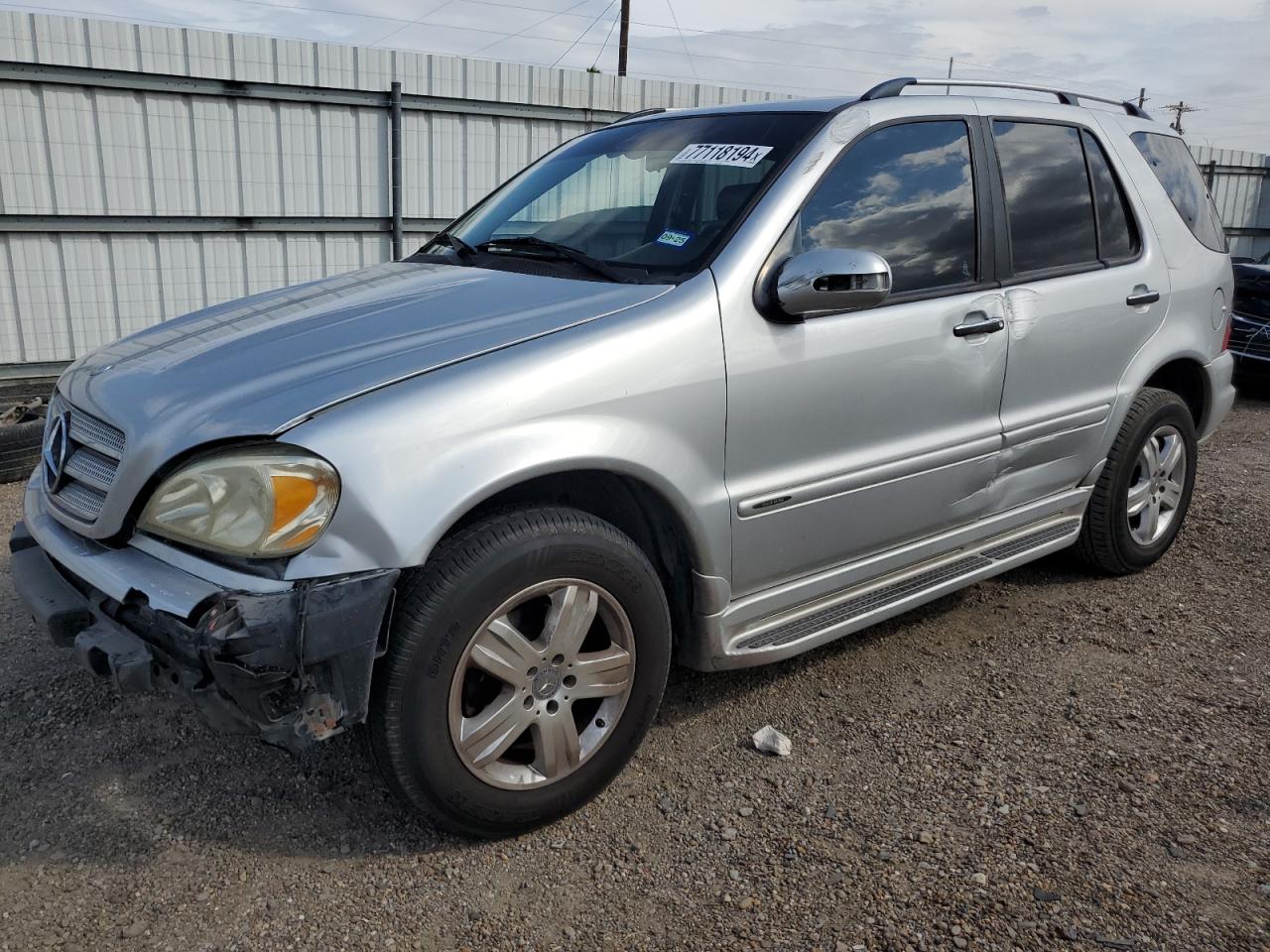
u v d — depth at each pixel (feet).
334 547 7.01
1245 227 53.47
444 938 7.27
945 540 11.32
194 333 9.51
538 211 11.57
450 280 10.00
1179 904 7.57
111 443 8.10
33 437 18.72
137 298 26.00
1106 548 13.85
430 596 7.39
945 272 10.73
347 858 8.16
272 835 8.43
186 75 25.20
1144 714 10.52
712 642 9.36
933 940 7.20
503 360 7.80
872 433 10.07
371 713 7.48
